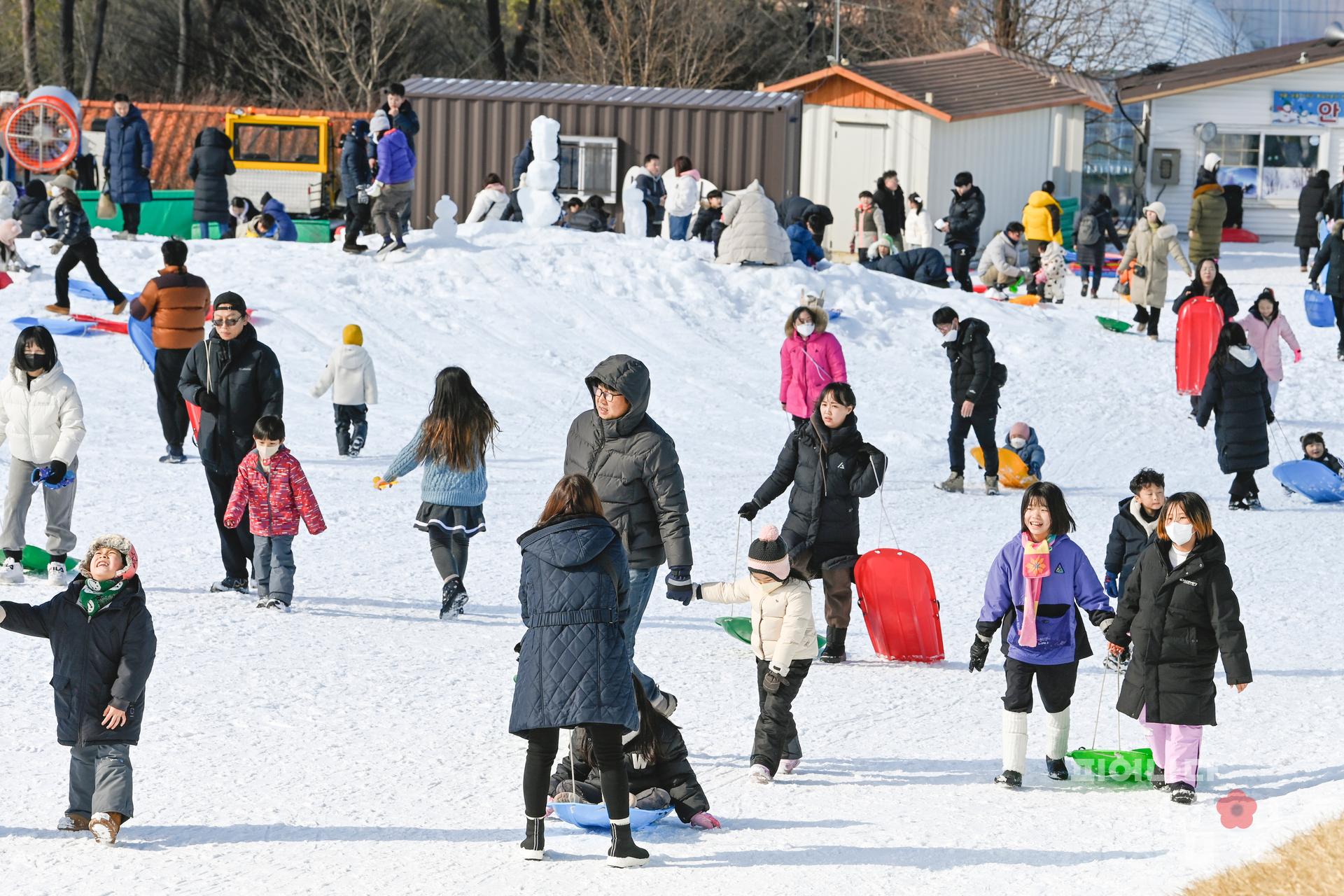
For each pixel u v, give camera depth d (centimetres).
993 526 4075
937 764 2170
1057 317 7456
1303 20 14600
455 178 9056
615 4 14425
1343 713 2461
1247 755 2228
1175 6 14412
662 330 6506
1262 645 2930
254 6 15025
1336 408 6253
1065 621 2070
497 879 1661
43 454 2923
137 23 15338
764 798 1991
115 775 1723
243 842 1748
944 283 7762
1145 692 2023
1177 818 1922
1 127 8544
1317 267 7506
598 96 9112
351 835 1784
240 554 2972
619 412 2155
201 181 7638
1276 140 11162
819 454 2727
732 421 5525
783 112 8881
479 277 6694
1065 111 10388
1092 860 1753
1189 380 5869
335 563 3300
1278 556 3819
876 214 8425
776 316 6819
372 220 7156
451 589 2852
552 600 1725
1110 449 5438
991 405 4559
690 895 1625
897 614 2742
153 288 4122
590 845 1794
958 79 10500
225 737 2133
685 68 14175
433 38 15400
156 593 2931
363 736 2164
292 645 2627
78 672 1714
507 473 4494
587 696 1683
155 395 5169
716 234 7712
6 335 5606
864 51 15450
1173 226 7088
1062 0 14075
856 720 2381
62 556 2977
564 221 8300
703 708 2386
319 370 5669
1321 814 1838
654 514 2184
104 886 1606
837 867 1720
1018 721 2064
